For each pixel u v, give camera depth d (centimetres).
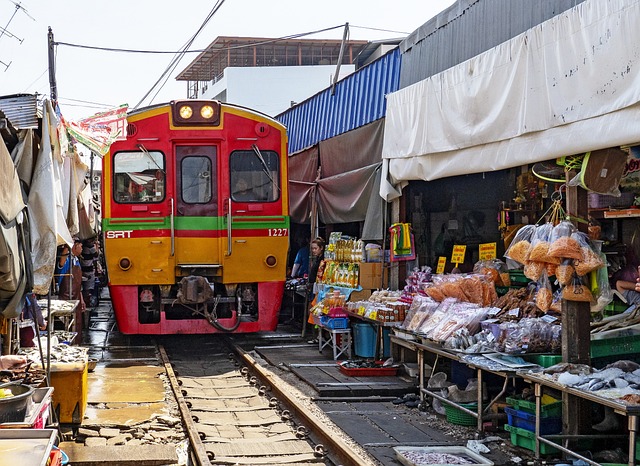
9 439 400
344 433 680
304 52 4178
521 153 712
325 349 1166
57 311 922
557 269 616
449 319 750
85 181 1183
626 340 655
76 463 582
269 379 889
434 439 660
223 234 1152
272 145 1182
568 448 595
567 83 632
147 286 1155
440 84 862
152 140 1141
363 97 1220
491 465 567
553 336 665
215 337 1367
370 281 1069
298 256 1555
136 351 1199
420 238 1113
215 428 715
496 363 646
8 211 507
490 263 902
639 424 518
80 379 693
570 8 657
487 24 827
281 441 670
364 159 1154
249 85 3988
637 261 766
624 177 736
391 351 953
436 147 873
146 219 1133
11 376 577
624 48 562
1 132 570
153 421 731
